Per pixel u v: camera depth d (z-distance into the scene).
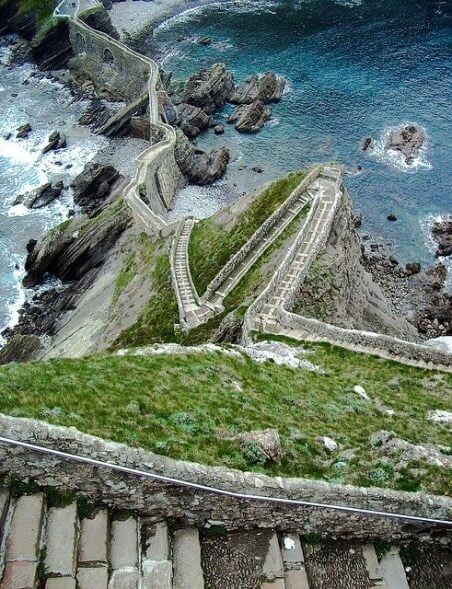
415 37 133.00
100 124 111.12
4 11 135.12
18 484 17.83
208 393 25.05
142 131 106.25
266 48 134.50
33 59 132.00
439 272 78.94
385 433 24.19
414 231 86.38
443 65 122.50
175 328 50.56
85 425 19.62
